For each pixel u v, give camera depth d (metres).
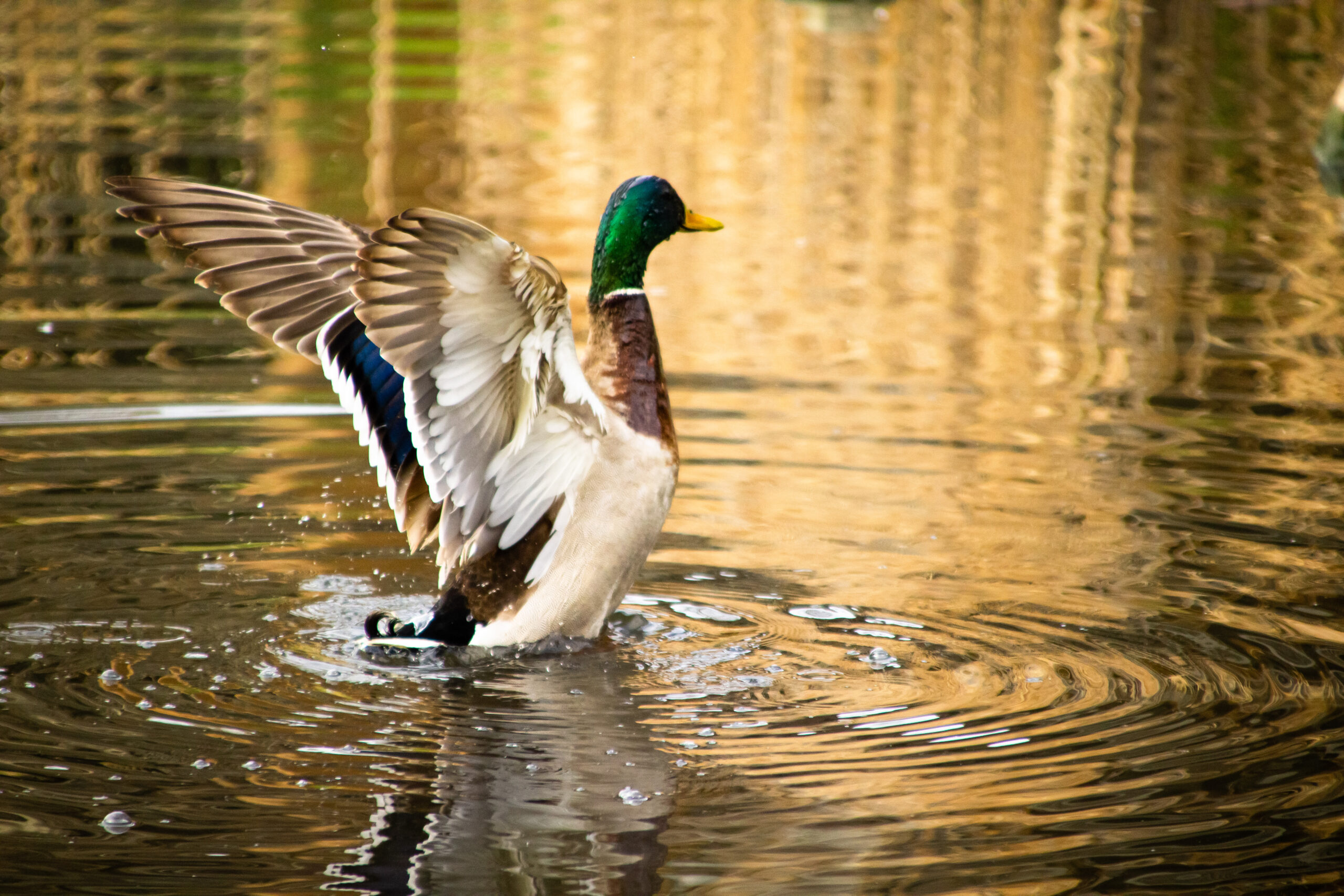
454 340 7.09
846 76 23.98
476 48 25.86
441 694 7.41
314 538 9.57
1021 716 7.12
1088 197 18.61
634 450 8.04
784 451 11.18
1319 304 14.92
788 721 7.11
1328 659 7.77
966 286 15.46
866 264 16.09
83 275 14.92
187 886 5.52
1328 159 19.50
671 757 6.68
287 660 7.79
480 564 8.01
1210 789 6.32
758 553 9.43
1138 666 7.72
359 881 5.56
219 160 18.58
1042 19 27.28
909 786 6.38
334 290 8.44
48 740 6.74
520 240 15.80
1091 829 5.99
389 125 20.78
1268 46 25.33
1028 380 12.78
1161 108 22.34
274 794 6.26
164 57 24.22
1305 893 5.52
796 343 13.67
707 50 25.77
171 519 9.76
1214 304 14.92
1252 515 9.94
